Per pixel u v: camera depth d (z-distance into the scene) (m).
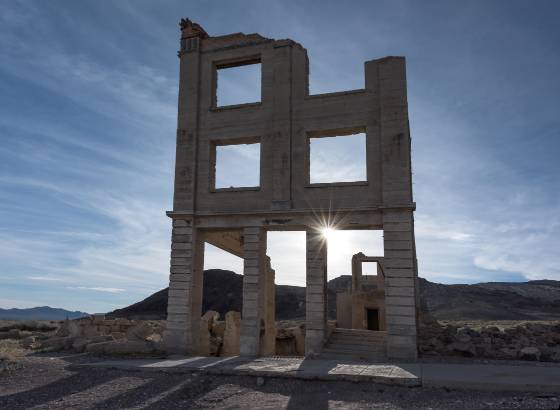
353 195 22.12
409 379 13.11
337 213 22.05
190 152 24.72
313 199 22.59
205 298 75.12
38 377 15.95
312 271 21.91
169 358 19.89
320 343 21.11
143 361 18.45
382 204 21.36
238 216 23.39
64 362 18.52
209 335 26.89
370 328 35.47
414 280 21.38
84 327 26.25
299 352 32.16
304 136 23.31
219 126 24.81
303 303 77.50
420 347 21.00
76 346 22.56
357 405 11.56
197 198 24.34
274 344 29.09
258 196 23.36
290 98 23.80
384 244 20.84
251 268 22.73
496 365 17.08
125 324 27.31
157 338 24.84
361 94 22.92
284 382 14.22
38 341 25.69
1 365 17.34
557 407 10.28
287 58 24.19
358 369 15.16
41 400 13.23
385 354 20.42
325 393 12.96
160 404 12.63
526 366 16.64
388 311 20.17
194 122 24.98
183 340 22.58
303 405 11.84
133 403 12.77
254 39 25.06
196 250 24.08
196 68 25.61
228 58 25.47
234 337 27.91
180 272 23.45
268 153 23.64
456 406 10.90
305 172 22.97
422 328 21.78
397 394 12.51
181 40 26.31
